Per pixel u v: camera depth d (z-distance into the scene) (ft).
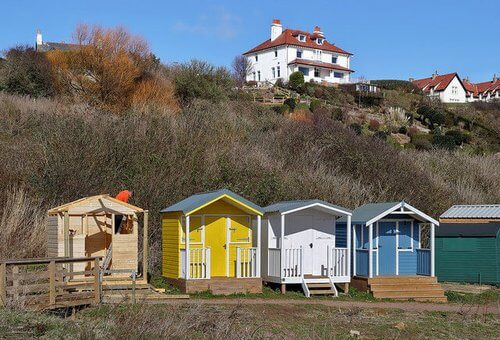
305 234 72.74
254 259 69.56
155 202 85.20
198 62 168.86
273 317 54.65
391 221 76.74
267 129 130.62
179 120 110.11
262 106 166.09
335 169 113.19
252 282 67.72
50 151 86.58
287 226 72.28
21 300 48.37
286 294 68.69
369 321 56.03
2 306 47.11
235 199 68.39
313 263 72.64
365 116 205.05
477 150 177.88
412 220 77.46
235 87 188.03
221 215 69.97
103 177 86.07
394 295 71.36
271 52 318.04
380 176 113.70
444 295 73.41
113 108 133.80
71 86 141.38
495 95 361.71
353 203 100.89
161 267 75.41
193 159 95.50
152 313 44.47
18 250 69.62
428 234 98.43
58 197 81.41
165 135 99.09
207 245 69.21
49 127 94.79
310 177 101.81
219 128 113.70
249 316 53.42
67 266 60.44
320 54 318.65
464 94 341.21
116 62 141.49
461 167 136.77
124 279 63.00
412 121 214.48
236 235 70.49
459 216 91.15
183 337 39.88
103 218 65.51
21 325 42.16
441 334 52.34
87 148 88.89
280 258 69.15
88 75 141.59
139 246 78.95
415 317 59.21
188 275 65.62
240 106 155.63
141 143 94.94
